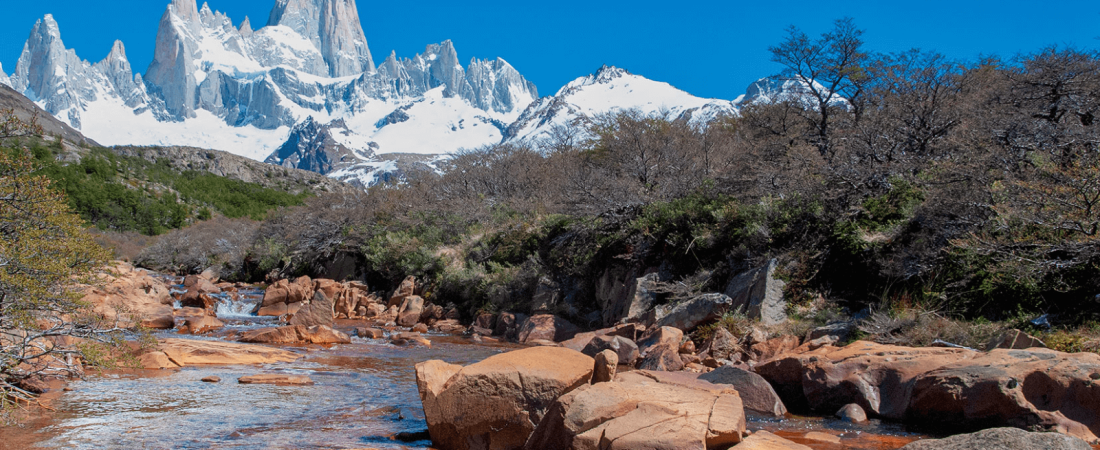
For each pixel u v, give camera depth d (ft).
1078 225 31.81
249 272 122.52
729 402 20.74
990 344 29.86
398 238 92.02
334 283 80.28
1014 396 21.98
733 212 53.52
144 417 25.41
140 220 191.21
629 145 78.79
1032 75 56.34
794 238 48.06
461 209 93.81
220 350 39.04
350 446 22.30
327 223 109.70
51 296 25.76
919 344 32.53
